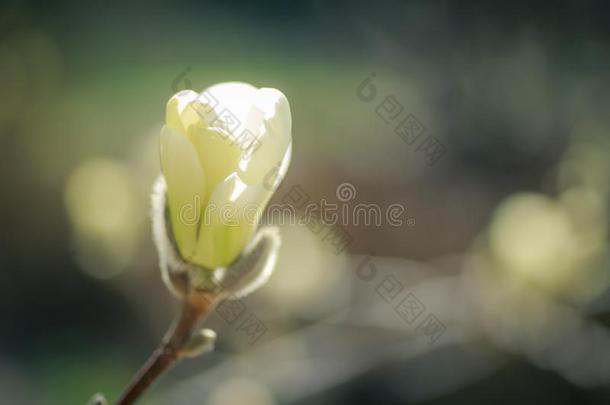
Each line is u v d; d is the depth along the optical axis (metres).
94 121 1.91
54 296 1.45
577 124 1.54
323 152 1.78
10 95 1.75
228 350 1.13
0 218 1.53
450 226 1.59
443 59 1.69
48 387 1.31
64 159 1.72
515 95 1.62
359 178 1.70
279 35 2.96
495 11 1.58
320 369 1.02
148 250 1.36
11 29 1.77
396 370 1.01
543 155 1.61
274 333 1.11
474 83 1.66
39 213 1.54
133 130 1.90
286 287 1.12
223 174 0.54
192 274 0.54
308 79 2.46
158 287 1.36
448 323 1.03
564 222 1.05
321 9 2.47
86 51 2.36
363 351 1.03
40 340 1.42
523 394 1.00
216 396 1.00
